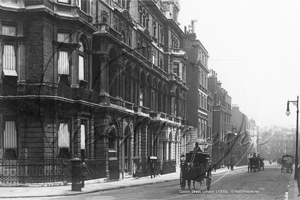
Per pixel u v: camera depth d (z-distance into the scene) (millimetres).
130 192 17906
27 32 22812
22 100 21609
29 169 21547
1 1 22266
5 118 22141
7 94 22156
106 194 17188
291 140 146000
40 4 22453
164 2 47156
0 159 21078
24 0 22672
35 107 21594
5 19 22469
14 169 21891
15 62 22578
